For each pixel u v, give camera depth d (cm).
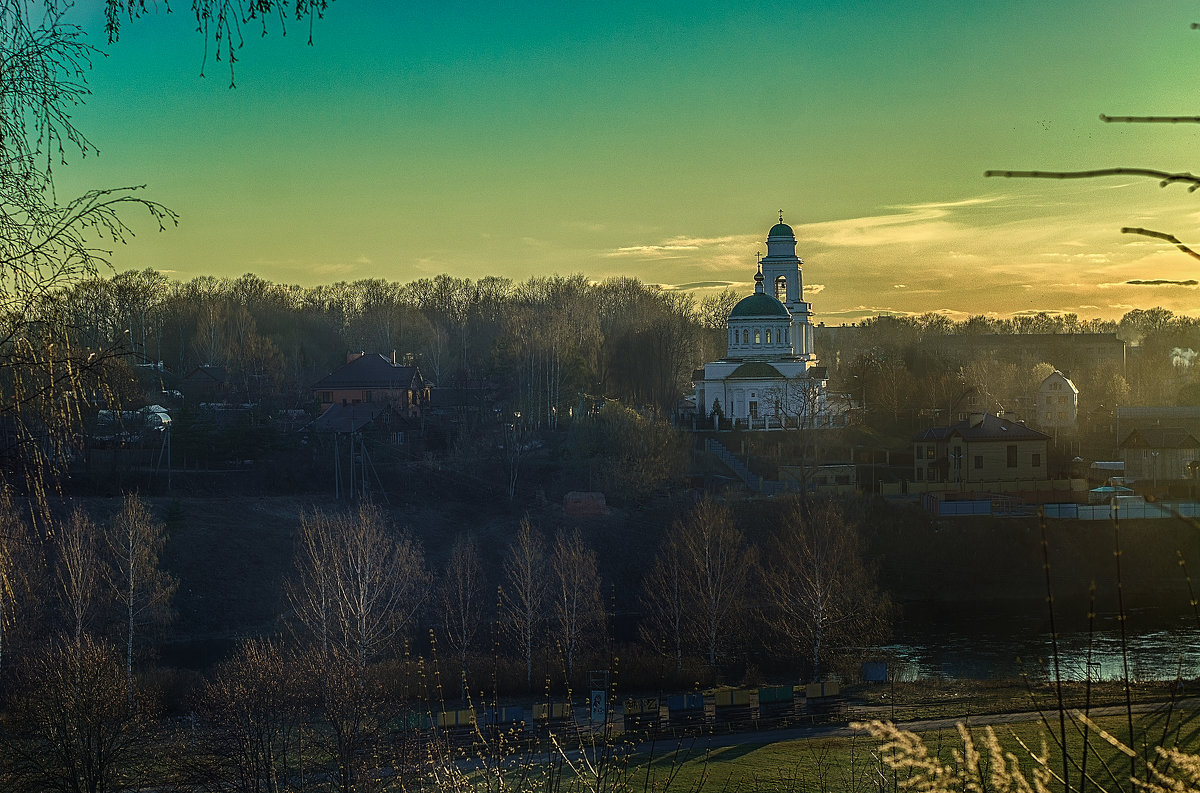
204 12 1236
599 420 9469
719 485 9575
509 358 13375
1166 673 5294
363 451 8575
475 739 3528
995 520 8288
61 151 1283
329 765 3084
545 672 5300
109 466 7944
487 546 7825
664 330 13688
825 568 5812
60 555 5803
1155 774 827
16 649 4447
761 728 4319
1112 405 14375
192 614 6688
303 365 16300
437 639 6178
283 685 3278
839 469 9769
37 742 3359
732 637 5984
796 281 14025
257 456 9056
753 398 12375
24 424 1359
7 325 1302
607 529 8169
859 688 5122
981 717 4278
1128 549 8012
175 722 4156
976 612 7269
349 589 5269
